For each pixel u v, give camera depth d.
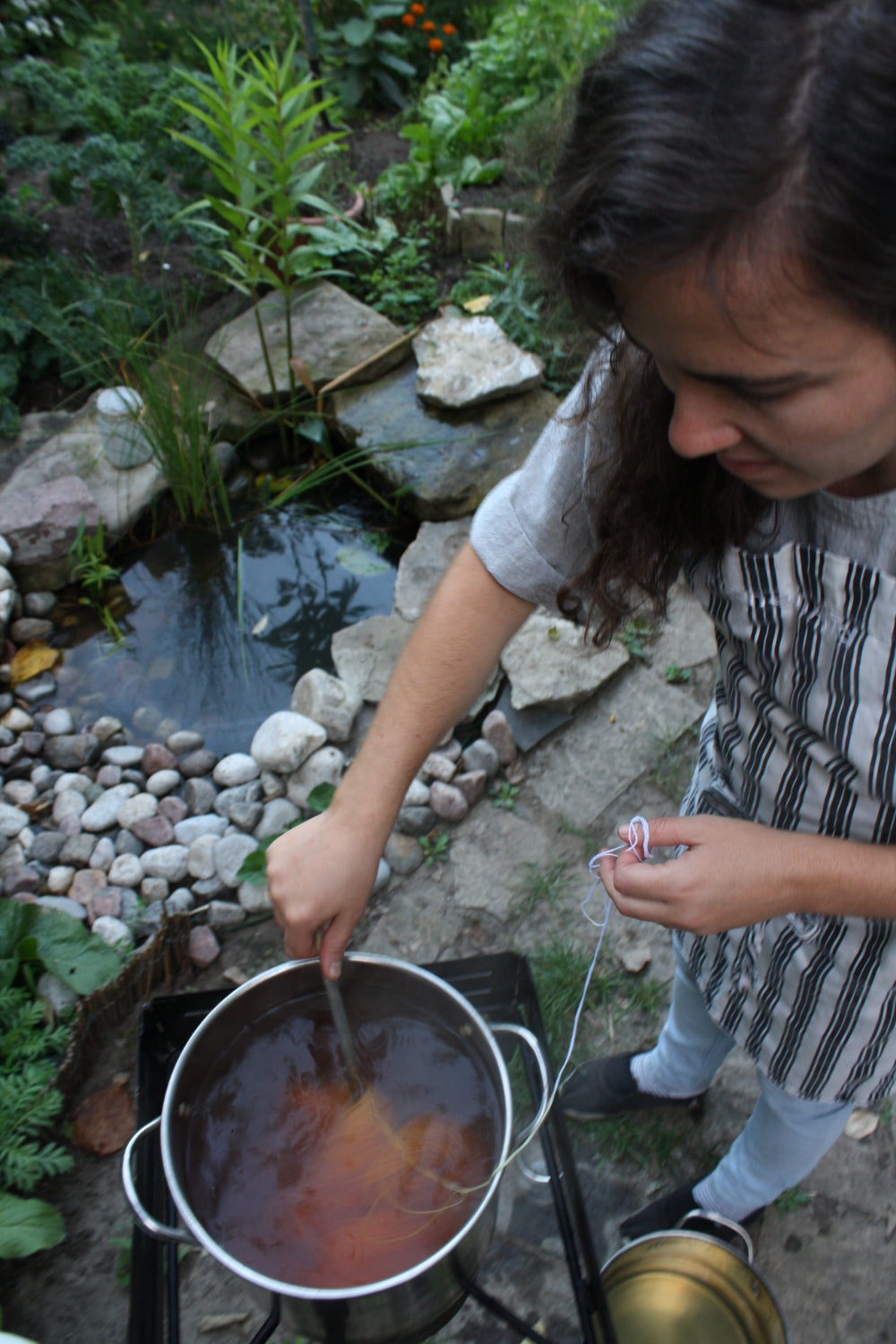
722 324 0.52
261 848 2.03
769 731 0.93
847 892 0.85
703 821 0.89
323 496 2.96
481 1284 1.52
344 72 4.27
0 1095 1.58
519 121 3.45
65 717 2.37
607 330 0.76
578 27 3.65
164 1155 0.90
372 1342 0.95
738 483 0.77
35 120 3.75
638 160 0.49
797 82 0.47
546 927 1.96
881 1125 1.71
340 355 3.05
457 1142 1.01
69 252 3.38
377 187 3.58
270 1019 1.10
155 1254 1.12
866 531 0.73
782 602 0.81
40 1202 1.52
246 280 2.94
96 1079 1.75
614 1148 1.67
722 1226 1.49
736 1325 1.30
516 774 2.19
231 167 2.79
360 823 1.02
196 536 2.84
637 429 0.82
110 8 4.40
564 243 0.60
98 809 2.16
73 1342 1.48
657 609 1.01
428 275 3.37
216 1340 1.47
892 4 0.47
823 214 0.46
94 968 1.82
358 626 2.47
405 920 1.97
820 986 1.02
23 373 3.04
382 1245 0.94
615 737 2.22
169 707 2.43
